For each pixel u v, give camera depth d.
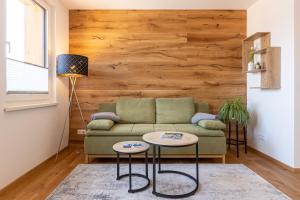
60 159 3.05
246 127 3.59
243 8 3.71
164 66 3.76
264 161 2.98
